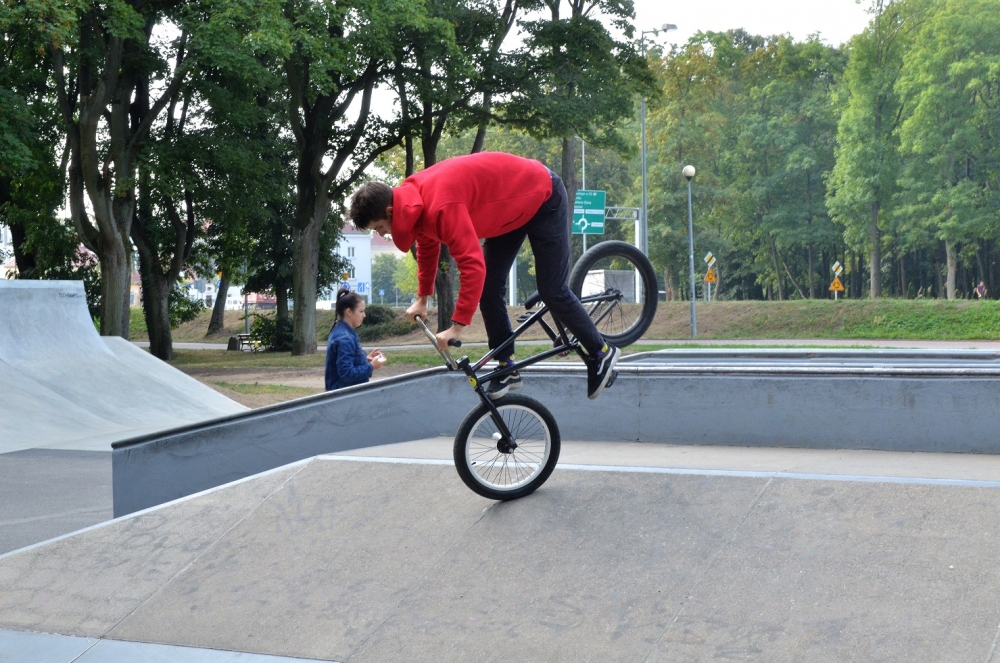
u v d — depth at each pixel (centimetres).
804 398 606
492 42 2664
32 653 379
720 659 311
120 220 2459
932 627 304
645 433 644
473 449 488
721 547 372
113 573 435
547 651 331
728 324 3297
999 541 338
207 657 361
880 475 433
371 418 664
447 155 6244
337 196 2870
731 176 5531
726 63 5647
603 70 2641
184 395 1365
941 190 4209
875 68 4459
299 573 411
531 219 419
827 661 300
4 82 2378
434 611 367
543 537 401
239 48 2005
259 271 3750
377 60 2495
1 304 1303
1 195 2831
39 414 1092
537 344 2523
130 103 2664
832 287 4272
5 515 653
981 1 4100
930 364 697
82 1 1766
